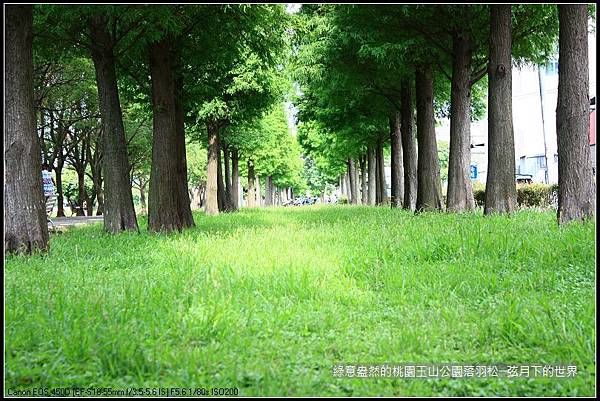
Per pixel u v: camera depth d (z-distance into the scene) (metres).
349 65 19.78
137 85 19.92
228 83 26.11
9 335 4.83
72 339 4.63
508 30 14.69
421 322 5.70
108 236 13.61
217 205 30.28
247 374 4.27
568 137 10.86
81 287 6.75
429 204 19.27
